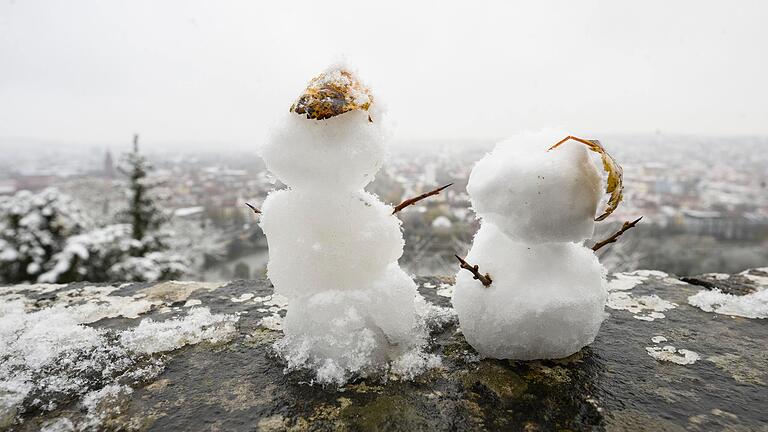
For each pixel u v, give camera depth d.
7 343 0.38
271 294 0.49
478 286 0.33
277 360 0.34
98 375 0.32
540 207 0.29
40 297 0.49
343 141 0.30
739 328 0.40
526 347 0.33
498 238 0.35
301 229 0.32
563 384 0.31
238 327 0.40
